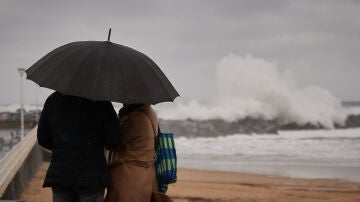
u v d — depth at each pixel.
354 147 31.59
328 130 53.81
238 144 35.31
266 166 22.61
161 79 3.98
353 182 17.23
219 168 21.78
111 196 4.01
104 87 3.61
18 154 11.53
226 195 14.05
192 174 18.72
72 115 3.69
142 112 4.09
